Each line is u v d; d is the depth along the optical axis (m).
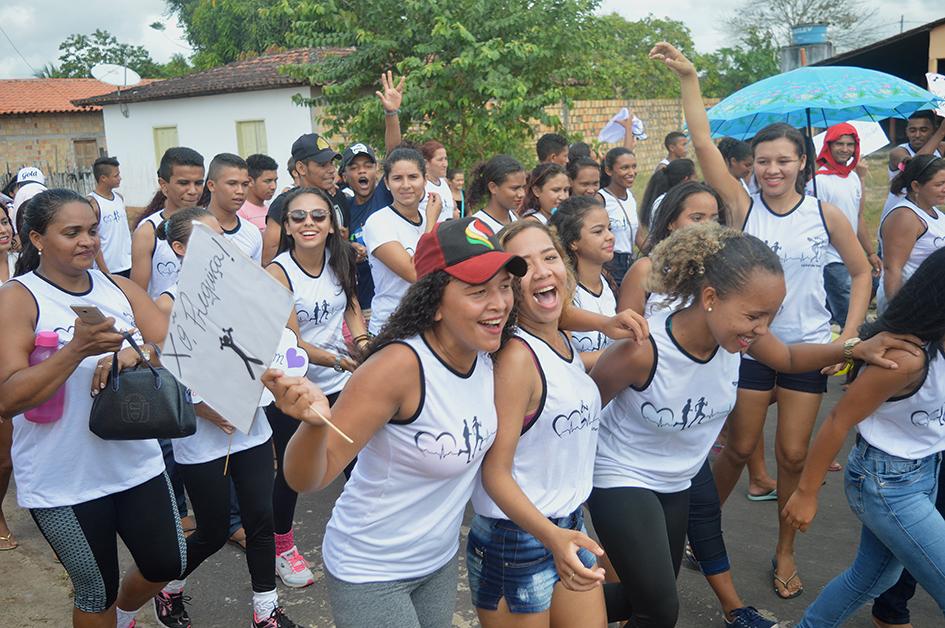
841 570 4.35
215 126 20.50
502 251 2.40
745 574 4.32
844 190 6.53
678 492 3.23
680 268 2.86
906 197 5.68
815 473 3.10
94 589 3.20
